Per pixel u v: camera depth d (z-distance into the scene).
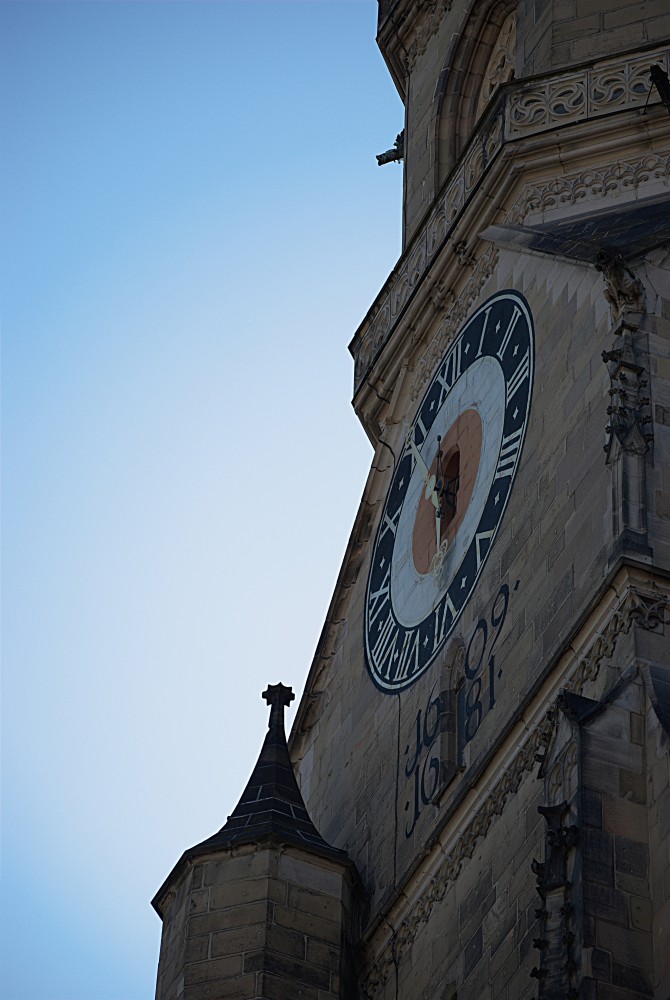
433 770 46.53
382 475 54.50
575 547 43.75
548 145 51.09
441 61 60.03
